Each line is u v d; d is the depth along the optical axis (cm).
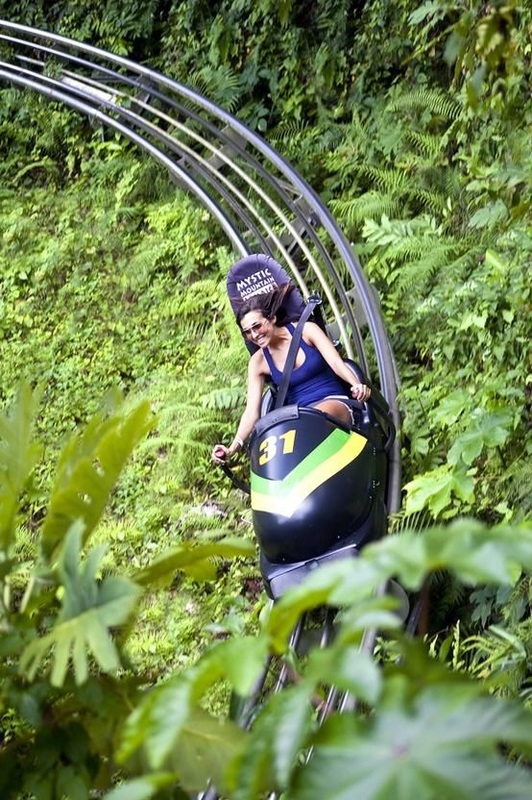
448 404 669
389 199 983
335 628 604
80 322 1085
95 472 231
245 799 146
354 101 1158
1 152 1381
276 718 151
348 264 923
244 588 750
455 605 655
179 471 854
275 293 680
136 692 228
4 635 217
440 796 128
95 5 1406
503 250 759
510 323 682
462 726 136
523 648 489
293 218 1098
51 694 226
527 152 771
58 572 212
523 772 134
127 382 1012
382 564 155
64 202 1245
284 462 605
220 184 1171
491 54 368
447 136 948
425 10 887
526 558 150
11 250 1196
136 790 163
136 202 1210
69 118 1335
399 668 169
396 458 716
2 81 1450
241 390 877
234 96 1234
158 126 1308
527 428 664
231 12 1263
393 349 888
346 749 139
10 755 226
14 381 1032
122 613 193
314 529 577
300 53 1205
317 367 679
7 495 232
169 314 1034
